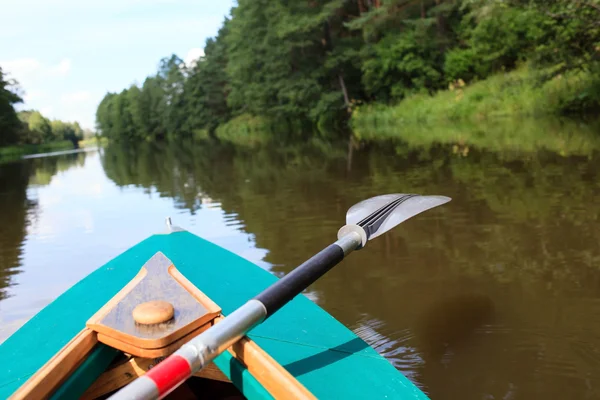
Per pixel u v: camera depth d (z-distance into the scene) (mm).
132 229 6047
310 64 27391
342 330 2102
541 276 3492
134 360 1786
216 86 47812
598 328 2760
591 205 5055
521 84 17031
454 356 2588
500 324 2881
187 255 2975
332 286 3588
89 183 11820
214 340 1477
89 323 1712
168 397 2055
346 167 9344
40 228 6504
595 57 14617
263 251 4520
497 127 13992
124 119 86188
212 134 45562
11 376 1939
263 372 1509
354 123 23500
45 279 4371
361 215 2406
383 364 1854
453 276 3607
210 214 6359
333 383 1753
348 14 27406
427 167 8273
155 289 1910
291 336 2066
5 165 24234
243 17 31906
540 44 16438
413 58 22797
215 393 2082
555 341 2658
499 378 2398
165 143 41844
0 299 3938
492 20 19406
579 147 8719
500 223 4719
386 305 3230
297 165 10586
